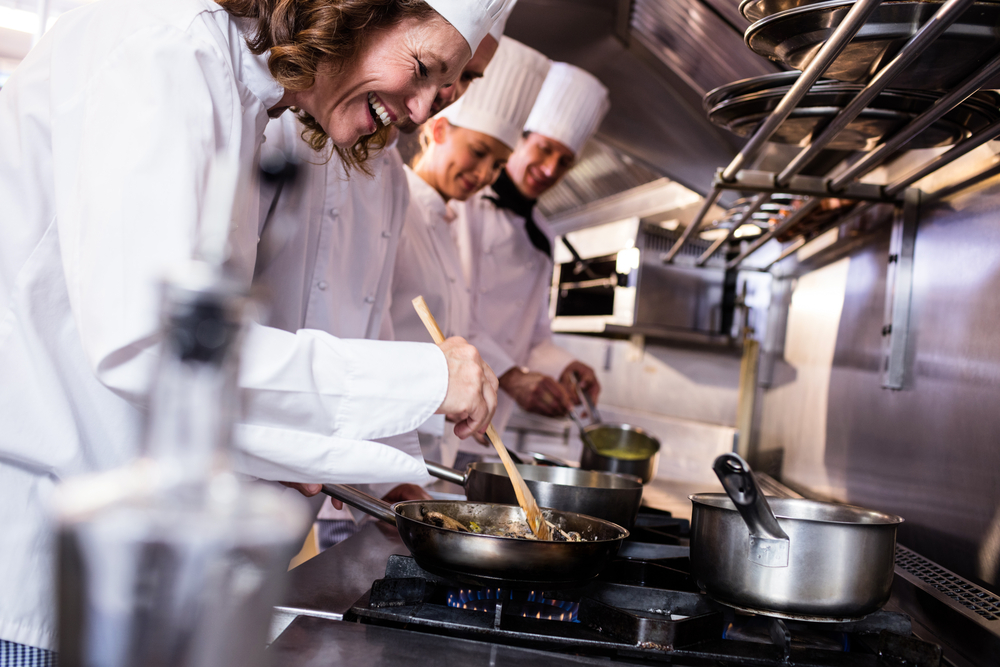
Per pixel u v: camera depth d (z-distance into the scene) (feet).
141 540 1.01
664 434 9.21
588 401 7.66
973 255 3.68
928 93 3.19
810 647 2.59
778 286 7.43
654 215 9.34
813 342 6.28
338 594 2.81
